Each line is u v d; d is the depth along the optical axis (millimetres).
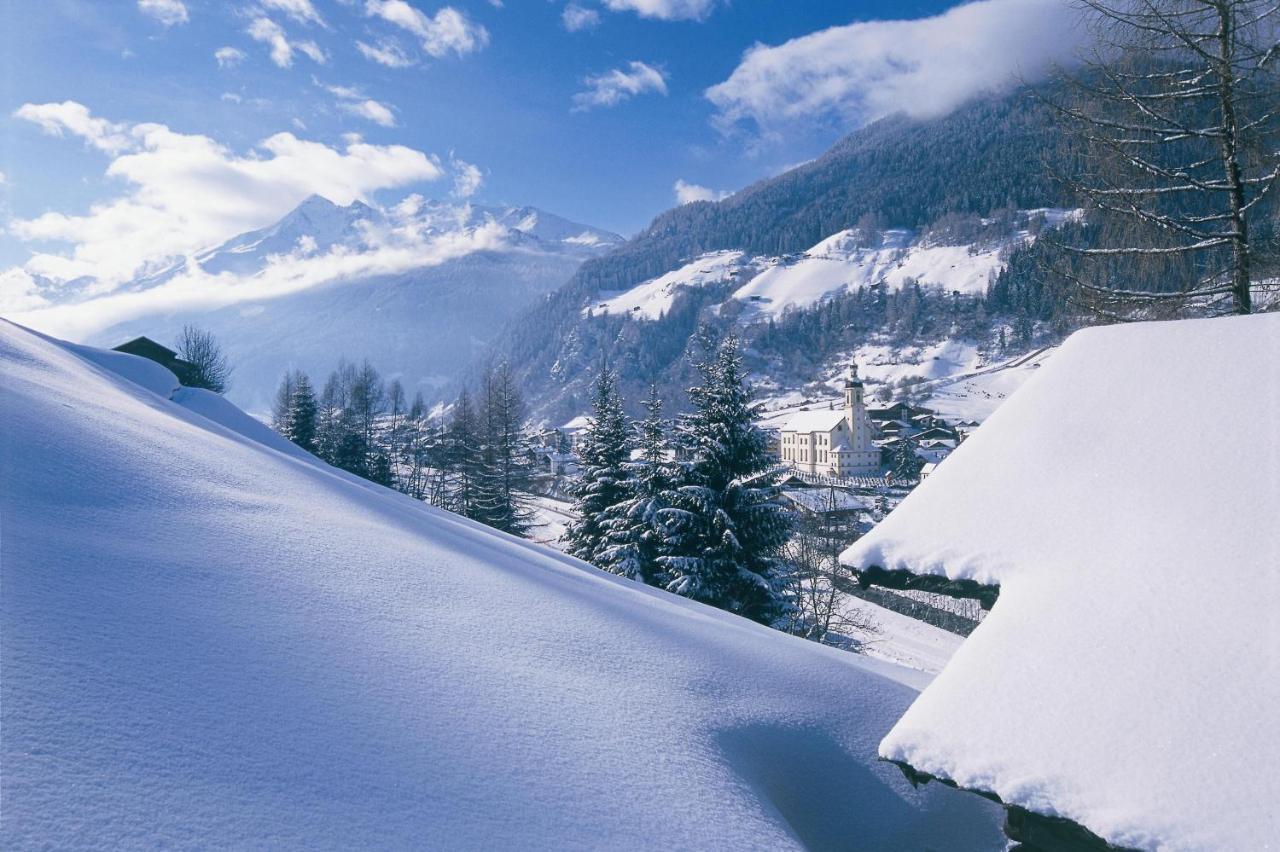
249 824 1946
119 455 4906
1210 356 3580
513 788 2643
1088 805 2115
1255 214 6988
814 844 3477
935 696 2711
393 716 2838
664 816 2807
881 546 3695
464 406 51750
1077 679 2461
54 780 1795
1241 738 2070
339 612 3650
